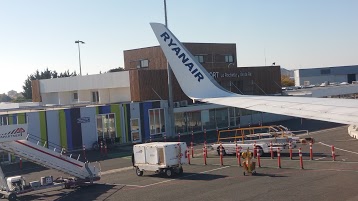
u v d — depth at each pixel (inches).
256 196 682.8
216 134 1841.8
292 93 2356.1
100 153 1433.3
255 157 1096.8
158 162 924.0
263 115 2212.1
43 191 865.5
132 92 1876.2
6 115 1357.0
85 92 2206.0
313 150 1168.2
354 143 1264.8
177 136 1822.1
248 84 2186.3
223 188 762.8
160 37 632.4
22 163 1280.8
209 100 596.7
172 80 1911.9
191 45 2353.6
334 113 440.8
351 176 784.9
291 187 727.7
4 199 811.4
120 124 1665.8
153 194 762.2
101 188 857.5
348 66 4293.8
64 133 1496.1
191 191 760.3
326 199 630.5
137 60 2374.5
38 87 2477.9
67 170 873.5
